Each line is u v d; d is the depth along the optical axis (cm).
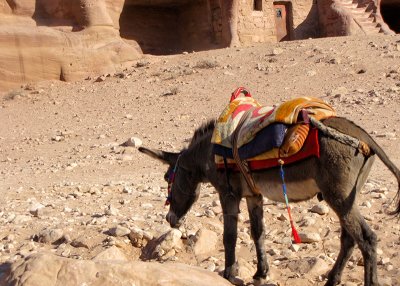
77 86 2572
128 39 3375
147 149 722
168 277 524
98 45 2767
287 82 2203
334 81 2158
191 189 701
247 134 596
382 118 1678
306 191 571
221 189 642
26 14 2720
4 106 2381
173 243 762
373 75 2166
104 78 2602
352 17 3322
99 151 1664
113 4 2908
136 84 2447
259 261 646
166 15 3503
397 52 2406
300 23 3453
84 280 517
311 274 666
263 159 586
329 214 876
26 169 1523
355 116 1733
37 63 2617
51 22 2764
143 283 518
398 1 3772
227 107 643
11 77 2586
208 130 677
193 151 686
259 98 2066
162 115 2012
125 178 1341
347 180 541
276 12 3416
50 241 834
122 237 803
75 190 1194
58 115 2180
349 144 543
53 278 519
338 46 2592
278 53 2584
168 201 718
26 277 519
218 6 3256
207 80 2356
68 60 2661
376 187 1021
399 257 701
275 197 598
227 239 636
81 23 2772
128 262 534
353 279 642
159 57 2844
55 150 1736
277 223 855
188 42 3453
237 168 623
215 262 730
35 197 1160
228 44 3183
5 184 1348
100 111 2164
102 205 1045
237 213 638
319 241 779
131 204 1036
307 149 553
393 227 802
